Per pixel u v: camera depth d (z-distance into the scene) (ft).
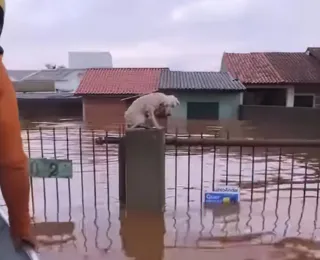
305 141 17.54
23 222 4.79
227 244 14.40
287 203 19.61
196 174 27.02
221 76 82.89
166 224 16.34
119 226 16.10
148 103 17.37
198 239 14.75
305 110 58.34
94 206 18.78
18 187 4.48
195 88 74.59
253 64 88.07
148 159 17.25
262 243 14.49
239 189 21.40
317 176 26.37
